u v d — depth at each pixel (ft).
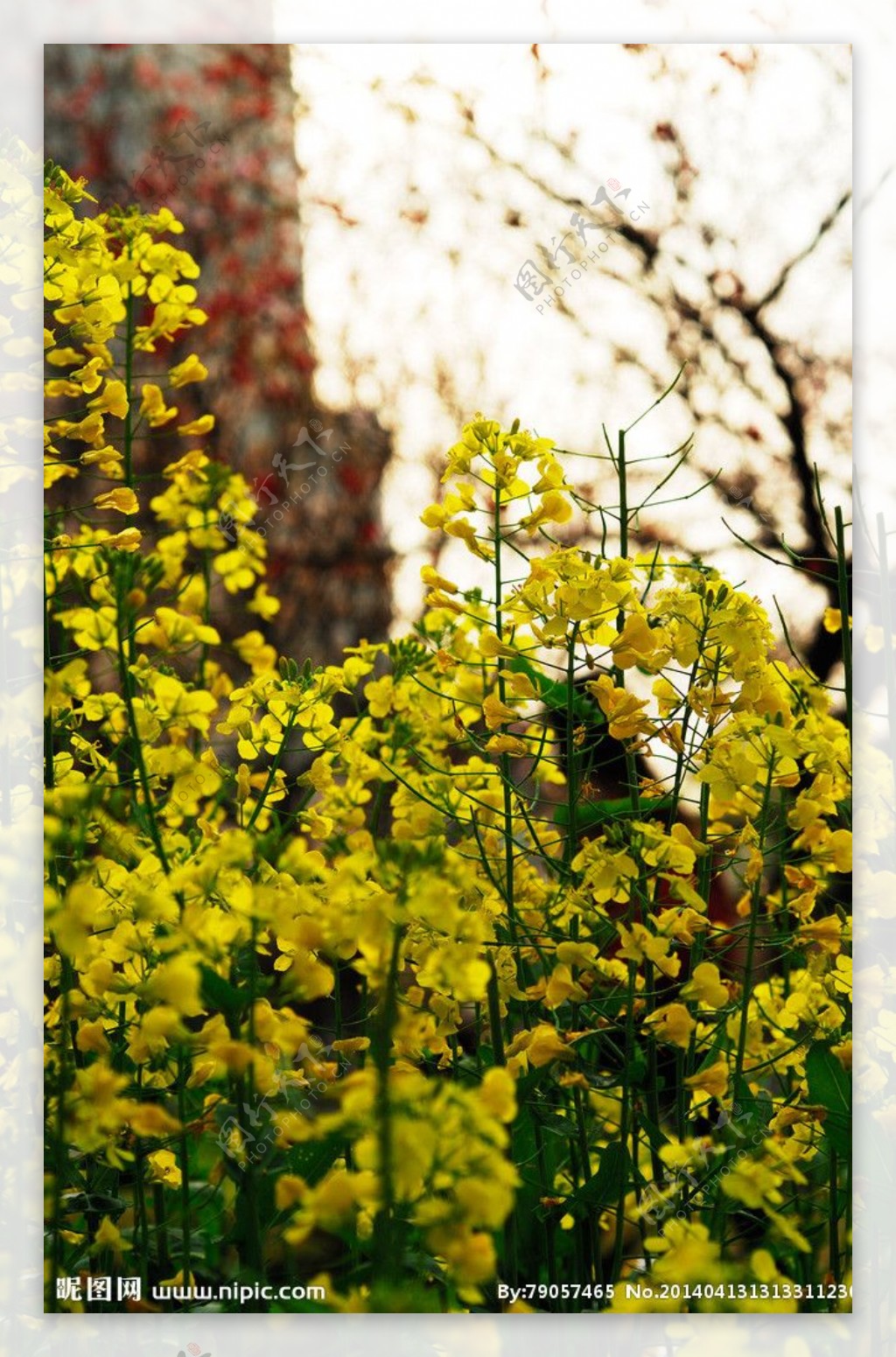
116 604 2.46
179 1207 2.81
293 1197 1.83
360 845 2.71
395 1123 1.76
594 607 2.52
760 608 2.64
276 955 2.86
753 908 2.56
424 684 2.76
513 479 2.70
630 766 2.65
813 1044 2.74
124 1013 2.50
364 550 4.10
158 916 2.21
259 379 4.09
